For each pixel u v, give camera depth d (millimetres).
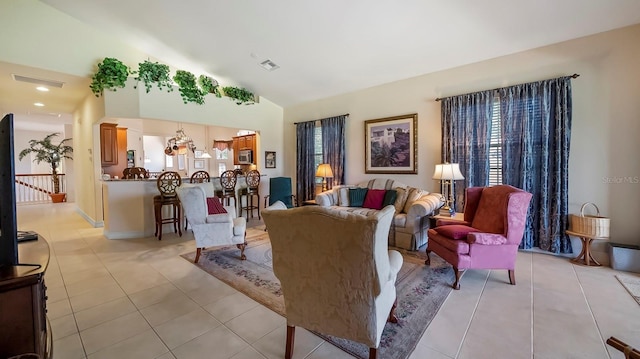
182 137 7766
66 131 8789
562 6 2863
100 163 5266
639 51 3061
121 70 4410
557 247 3475
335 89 5672
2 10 3578
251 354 1738
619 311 2178
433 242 3107
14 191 1335
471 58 4066
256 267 3219
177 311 2248
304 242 1521
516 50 3771
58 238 4492
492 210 2971
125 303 2375
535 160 3627
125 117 4559
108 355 1726
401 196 4539
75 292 2572
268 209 1626
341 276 1478
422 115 4723
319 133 6250
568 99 3381
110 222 4465
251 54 4613
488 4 2936
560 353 1701
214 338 1902
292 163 6867
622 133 3166
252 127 6332
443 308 2262
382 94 5238
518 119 3725
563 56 3490
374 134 5328
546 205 3543
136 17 3951
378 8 3197
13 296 1217
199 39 4332
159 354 1738
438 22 3314
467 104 4145
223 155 9453
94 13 3969
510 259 2686
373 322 1479
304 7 3328
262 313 2223
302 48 4242
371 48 4043
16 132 9789
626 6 2812
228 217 3426
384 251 1519
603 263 3229
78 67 4207
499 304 2318
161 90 4902
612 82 3205
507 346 1774
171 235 4730
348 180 5793
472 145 4109
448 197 4367
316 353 1740
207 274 3012
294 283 1620
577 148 3418
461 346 1778
